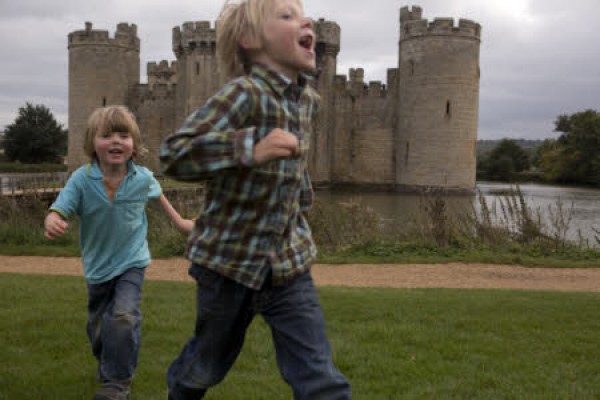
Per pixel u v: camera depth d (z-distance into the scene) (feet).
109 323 11.54
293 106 8.05
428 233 45.11
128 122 11.81
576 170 260.21
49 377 14.14
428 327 19.22
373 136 162.91
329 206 52.26
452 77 142.61
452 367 15.26
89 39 172.14
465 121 143.84
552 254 41.88
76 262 37.47
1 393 13.12
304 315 8.23
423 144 145.59
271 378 14.26
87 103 172.65
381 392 13.62
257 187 7.84
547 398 13.23
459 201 120.57
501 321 20.16
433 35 143.13
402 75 151.94
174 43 168.45
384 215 84.74
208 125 7.29
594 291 30.25
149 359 15.56
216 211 8.12
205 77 158.10
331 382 7.96
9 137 263.49
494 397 13.28
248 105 7.59
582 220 84.94
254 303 8.42
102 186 11.87
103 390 11.37
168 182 104.12
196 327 8.97
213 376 9.09
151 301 22.68
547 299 24.72
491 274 35.37
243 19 7.95
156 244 42.22
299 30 7.85
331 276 33.86
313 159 161.48
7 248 41.42
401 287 29.27
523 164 310.04
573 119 306.76
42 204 50.03
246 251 8.07
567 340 17.99
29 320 19.11
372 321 19.97
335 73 164.04
